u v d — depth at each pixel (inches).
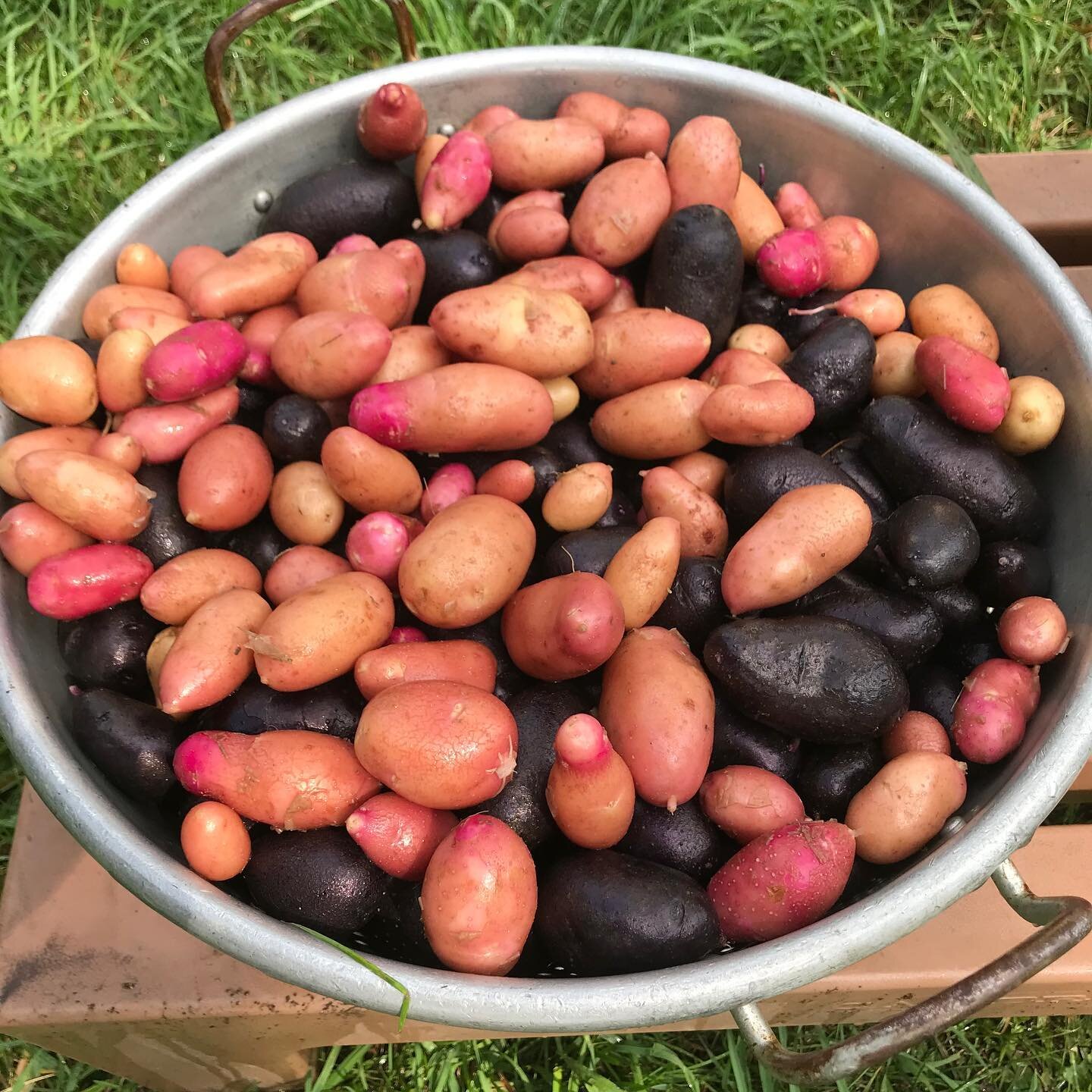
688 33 31.1
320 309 19.9
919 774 16.5
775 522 17.6
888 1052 12.7
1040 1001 21.1
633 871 15.6
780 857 15.6
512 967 15.2
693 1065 23.0
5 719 15.5
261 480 18.9
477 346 18.9
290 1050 21.9
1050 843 20.4
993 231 20.0
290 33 32.3
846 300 21.2
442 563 16.9
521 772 16.5
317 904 15.6
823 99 21.3
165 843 16.5
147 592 17.6
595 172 22.2
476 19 31.4
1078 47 32.5
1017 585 18.4
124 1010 18.9
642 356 19.5
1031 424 19.0
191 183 21.0
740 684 16.8
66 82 31.8
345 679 17.4
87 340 19.9
